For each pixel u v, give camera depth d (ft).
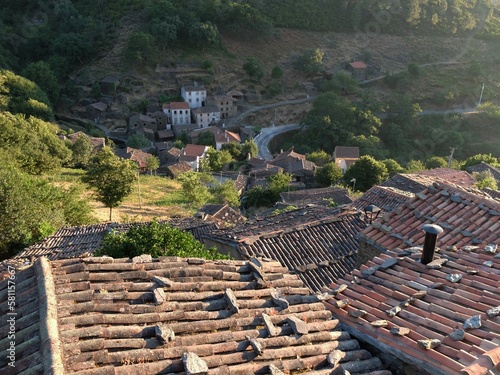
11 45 301.84
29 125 139.95
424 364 18.34
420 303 22.08
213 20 320.50
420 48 354.13
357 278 25.98
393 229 34.35
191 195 124.88
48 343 15.75
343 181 161.17
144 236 42.19
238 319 19.80
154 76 286.05
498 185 120.06
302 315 21.20
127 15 315.58
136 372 15.76
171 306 19.70
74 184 117.50
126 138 252.83
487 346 17.89
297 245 48.47
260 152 245.45
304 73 319.68
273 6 355.56
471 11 384.68
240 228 57.41
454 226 32.14
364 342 20.94
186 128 260.62
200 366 16.30
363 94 285.23
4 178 66.33
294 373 17.95
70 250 58.65
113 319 18.16
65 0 331.77
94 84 273.33
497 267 24.30
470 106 312.29
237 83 298.76
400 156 262.47
